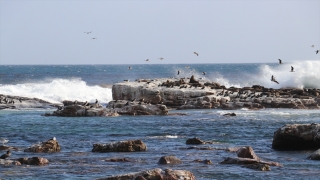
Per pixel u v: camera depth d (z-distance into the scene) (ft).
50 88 635.66
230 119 407.85
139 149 252.42
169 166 209.67
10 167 206.49
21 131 337.31
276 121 392.27
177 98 508.53
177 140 295.48
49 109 507.30
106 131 339.16
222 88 556.92
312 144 255.70
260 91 548.31
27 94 609.83
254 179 186.70
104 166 209.87
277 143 260.42
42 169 203.00
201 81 588.09
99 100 637.30
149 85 528.63
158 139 299.38
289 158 231.91
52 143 252.21
